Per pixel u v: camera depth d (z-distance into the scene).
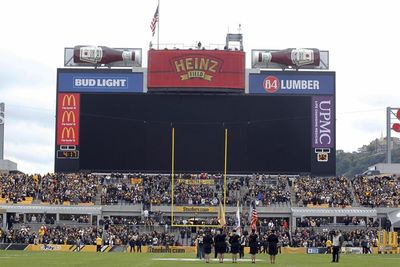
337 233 59.44
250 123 95.19
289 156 95.19
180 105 95.25
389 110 108.62
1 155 110.25
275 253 52.34
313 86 96.50
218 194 95.62
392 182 99.25
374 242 84.06
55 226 90.50
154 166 94.44
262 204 94.81
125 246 82.62
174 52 95.88
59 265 46.28
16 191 95.62
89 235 85.19
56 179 97.19
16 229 88.19
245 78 96.19
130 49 98.56
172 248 82.00
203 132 94.94
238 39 103.44
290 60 97.94
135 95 95.62
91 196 95.50
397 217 91.12
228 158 94.62
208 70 95.44
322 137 95.62
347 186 98.00
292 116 95.81
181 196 95.56
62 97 95.81
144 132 95.00
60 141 95.06
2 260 53.22
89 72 96.19
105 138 95.00
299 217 93.25
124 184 97.31
